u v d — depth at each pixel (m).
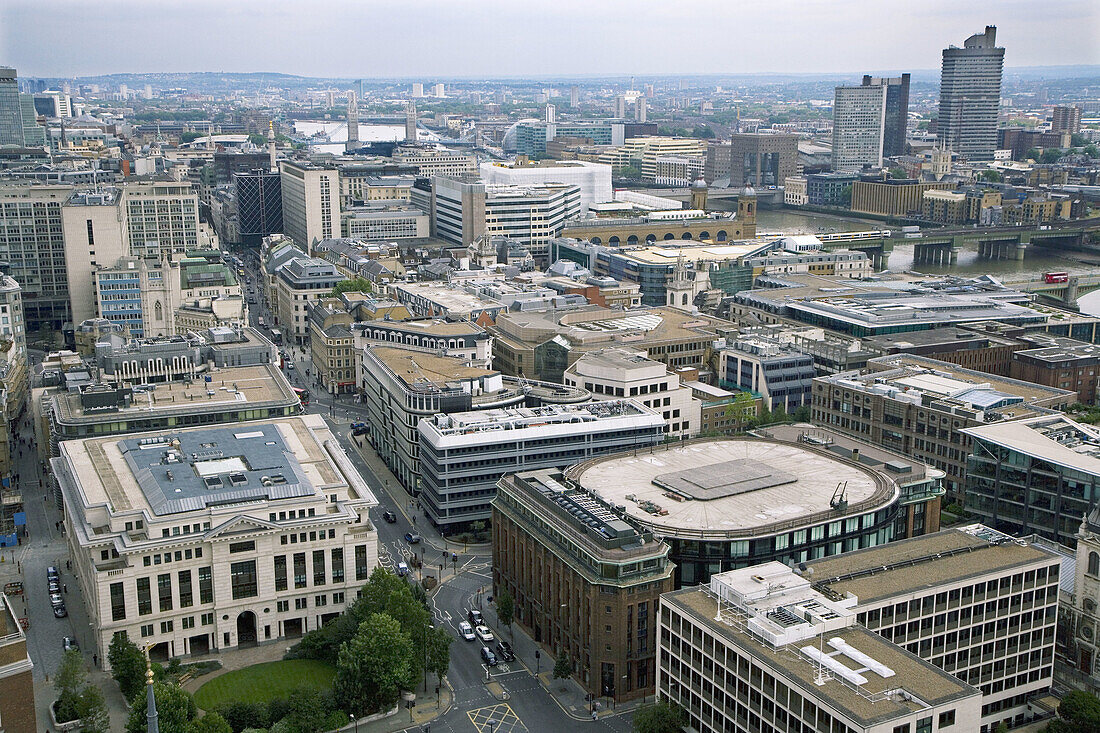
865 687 163.12
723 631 181.38
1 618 168.00
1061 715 192.50
